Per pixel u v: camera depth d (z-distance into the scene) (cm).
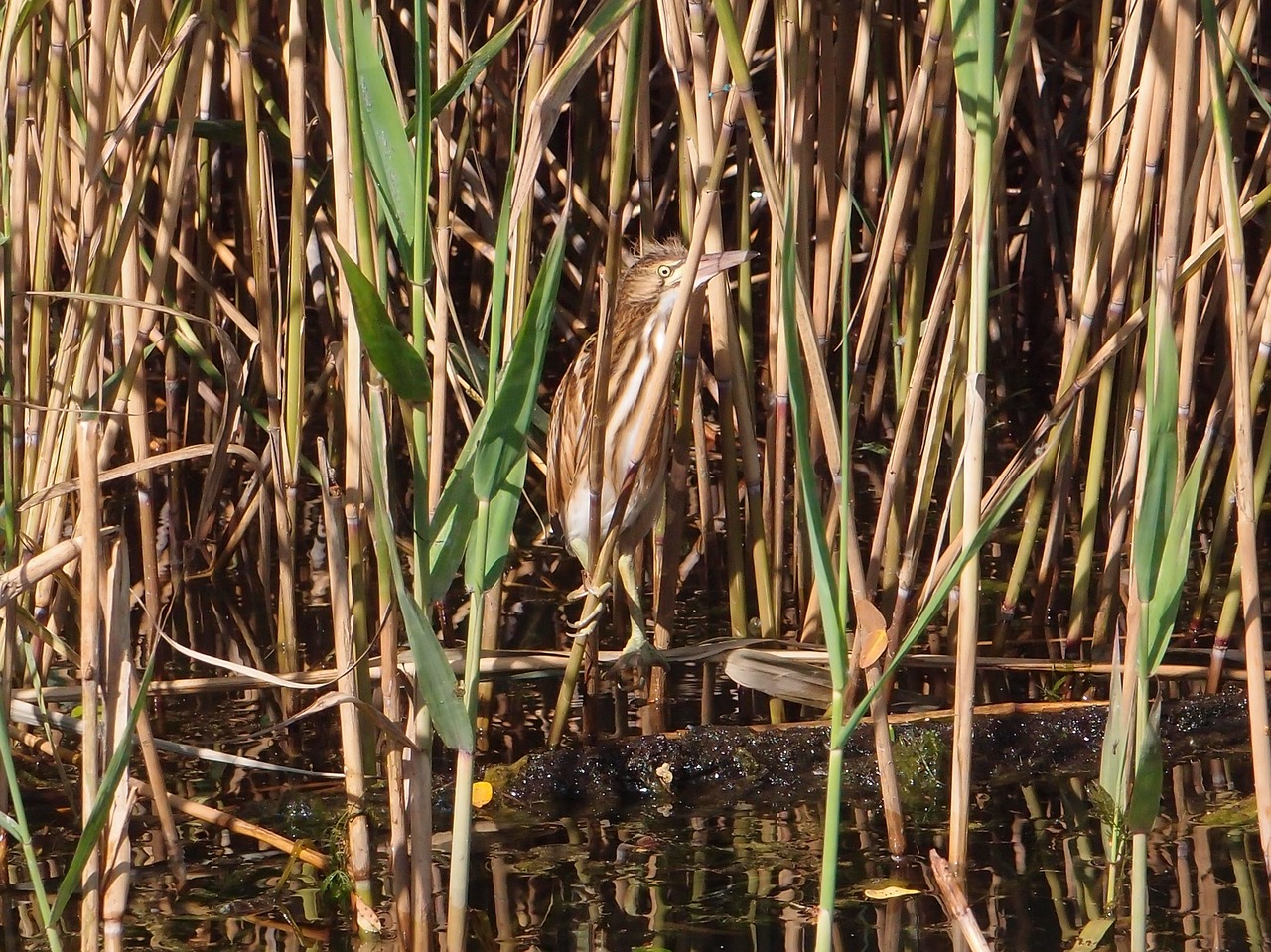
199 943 520
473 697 464
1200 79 656
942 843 604
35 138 658
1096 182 724
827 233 761
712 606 920
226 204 1211
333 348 860
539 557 1040
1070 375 731
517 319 508
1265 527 998
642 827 634
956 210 622
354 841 534
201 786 668
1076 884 553
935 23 670
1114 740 526
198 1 664
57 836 614
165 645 851
